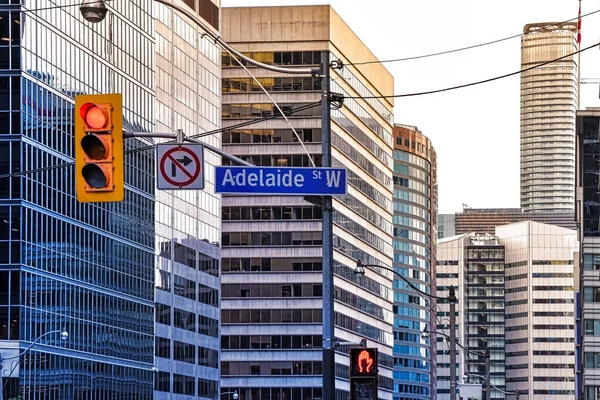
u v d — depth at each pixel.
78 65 149.38
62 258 142.00
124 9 164.88
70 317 143.62
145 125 171.75
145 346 167.62
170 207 179.38
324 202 38.56
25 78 135.38
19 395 129.50
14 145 133.50
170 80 182.75
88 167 28.73
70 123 145.62
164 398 174.12
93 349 150.00
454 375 69.00
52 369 138.62
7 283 131.88
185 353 183.25
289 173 35.16
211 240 196.50
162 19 179.88
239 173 34.75
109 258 155.75
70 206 144.62
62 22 145.12
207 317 193.12
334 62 38.84
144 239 168.75
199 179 32.44
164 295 175.50
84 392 146.88
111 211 156.88
